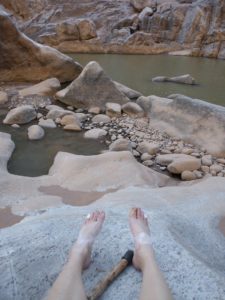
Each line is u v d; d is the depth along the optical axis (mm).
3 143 3734
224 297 1359
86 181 2990
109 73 7762
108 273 1459
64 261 1532
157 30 12758
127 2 13992
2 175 3014
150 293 1180
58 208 2355
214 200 2443
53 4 13867
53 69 6121
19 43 5832
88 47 12328
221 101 5781
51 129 4312
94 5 13789
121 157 3320
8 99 5223
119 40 12445
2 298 1354
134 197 2430
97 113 4926
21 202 2650
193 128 4137
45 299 1232
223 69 9031
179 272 1473
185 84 6906
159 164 3598
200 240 1931
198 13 11891
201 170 3488
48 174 3262
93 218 1663
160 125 4492
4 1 13531
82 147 3896
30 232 1729
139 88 6402
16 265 1496
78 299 1191
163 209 2180
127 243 1636
